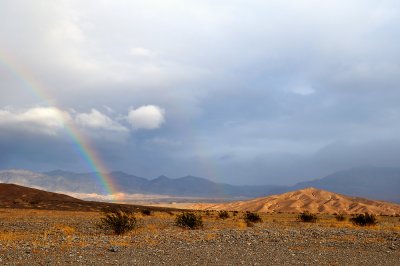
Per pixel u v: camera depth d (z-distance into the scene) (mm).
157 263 17000
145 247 21875
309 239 26688
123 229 31125
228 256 19141
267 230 32969
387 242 25109
